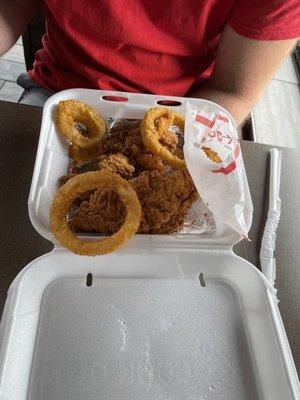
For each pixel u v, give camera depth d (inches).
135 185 11.1
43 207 10.8
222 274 10.6
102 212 10.7
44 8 16.0
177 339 9.4
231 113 15.9
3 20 16.7
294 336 10.8
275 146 15.5
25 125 13.9
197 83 17.8
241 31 15.1
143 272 10.4
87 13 14.3
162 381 8.8
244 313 10.0
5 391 7.9
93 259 10.2
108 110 13.8
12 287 9.2
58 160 12.3
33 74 18.4
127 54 15.3
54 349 8.9
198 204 11.6
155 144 11.9
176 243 10.7
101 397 8.4
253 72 16.1
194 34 15.1
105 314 9.6
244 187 11.6
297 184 14.5
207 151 11.7
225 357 9.3
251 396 8.9
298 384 8.4
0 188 12.4
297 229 13.3
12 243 11.3
